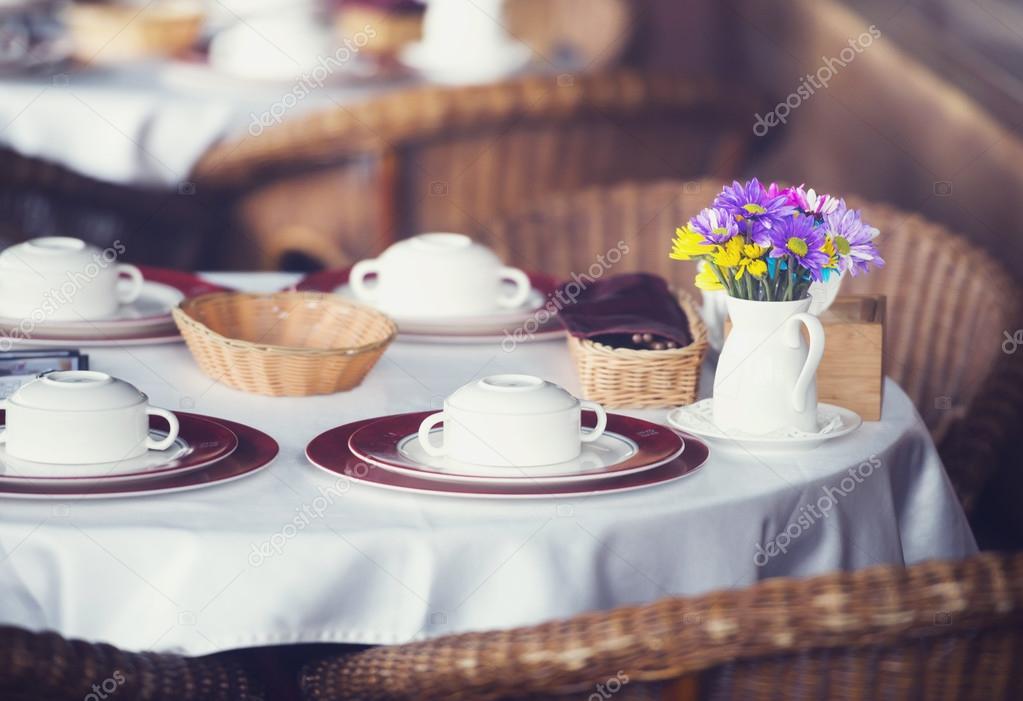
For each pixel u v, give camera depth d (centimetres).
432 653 223
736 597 214
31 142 376
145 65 404
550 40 466
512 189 383
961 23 622
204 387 264
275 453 242
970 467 294
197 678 235
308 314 274
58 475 235
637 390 259
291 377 260
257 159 371
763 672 215
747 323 251
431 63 412
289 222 386
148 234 377
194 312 269
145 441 241
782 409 251
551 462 240
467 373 271
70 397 238
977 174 582
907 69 617
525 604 231
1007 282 312
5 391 257
